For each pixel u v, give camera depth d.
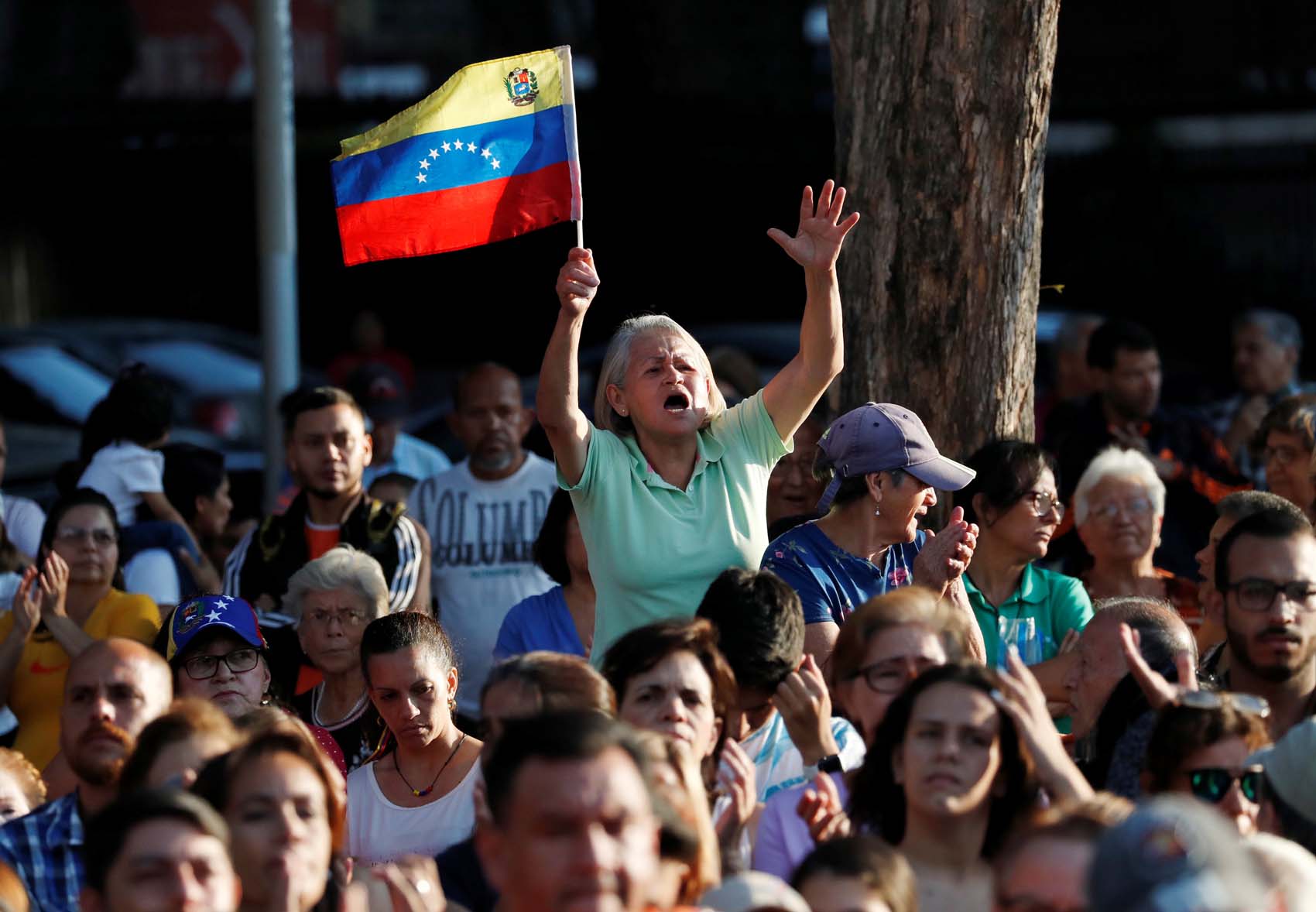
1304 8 61.81
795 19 61.09
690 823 12.95
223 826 12.28
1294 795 14.50
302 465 24.66
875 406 19.59
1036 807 14.06
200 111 60.88
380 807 18.39
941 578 18.11
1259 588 17.27
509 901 11.72
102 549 23.70
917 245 22.28
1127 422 29.66
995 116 21.91
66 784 18.94
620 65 56.81
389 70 84.06
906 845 14.27
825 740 16.47
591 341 58.44
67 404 45.06
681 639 15.64
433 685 18.27
